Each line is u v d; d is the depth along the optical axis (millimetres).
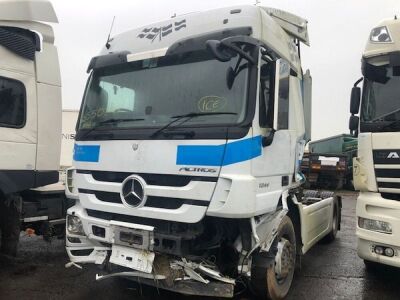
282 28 5230
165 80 4375
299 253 5418
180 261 3971
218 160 3785
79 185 4637
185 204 3879
